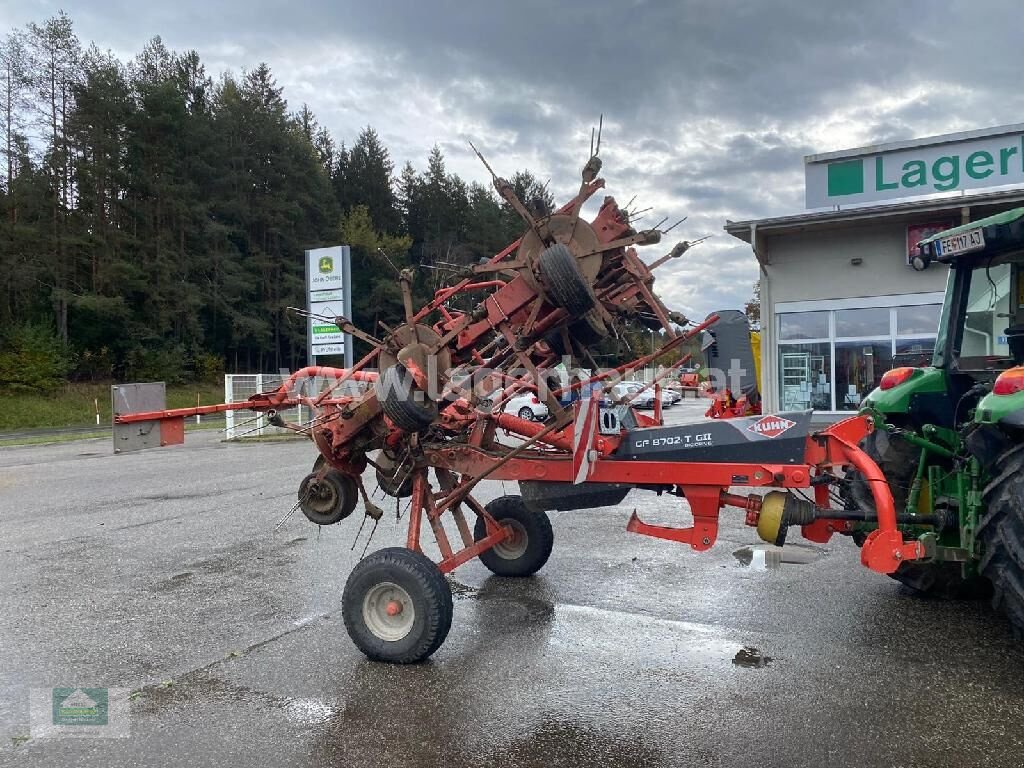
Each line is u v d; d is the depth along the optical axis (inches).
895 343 538.9
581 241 166.1
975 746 122.4
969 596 199.8
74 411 1418.6
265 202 1985.7
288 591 221.6
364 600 164.4
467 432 196.2
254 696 147.6
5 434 1095.6
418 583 159.6
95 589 227.3
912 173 536.4
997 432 148.9
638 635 177.9
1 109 1599.4
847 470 201.3
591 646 171.3
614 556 255.1
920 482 184.4
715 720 133.3
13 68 1590.8
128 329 1667.1
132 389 198.7
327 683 153.3
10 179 1582.2
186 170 1823.3
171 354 1734.7
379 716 137.6
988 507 144.6
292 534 305.0
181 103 1760.6
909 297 532.4
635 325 196.9
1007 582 139.6
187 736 131.1
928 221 521.3
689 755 121.0
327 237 2080.5
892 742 124.0
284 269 2028.8
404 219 2554.1
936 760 118.0
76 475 533.0
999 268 187.0
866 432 157.8
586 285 156.9
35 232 1507.1
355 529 313.6
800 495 186.5
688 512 343.6
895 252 534.9
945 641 171.3
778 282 568.7
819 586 216.4
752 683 149.3
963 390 193.0
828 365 558.3
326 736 130.3
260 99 2164.1
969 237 178.9
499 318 167.3
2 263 1483.8
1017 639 171.5
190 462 604.4
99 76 1614.2
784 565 240.8
